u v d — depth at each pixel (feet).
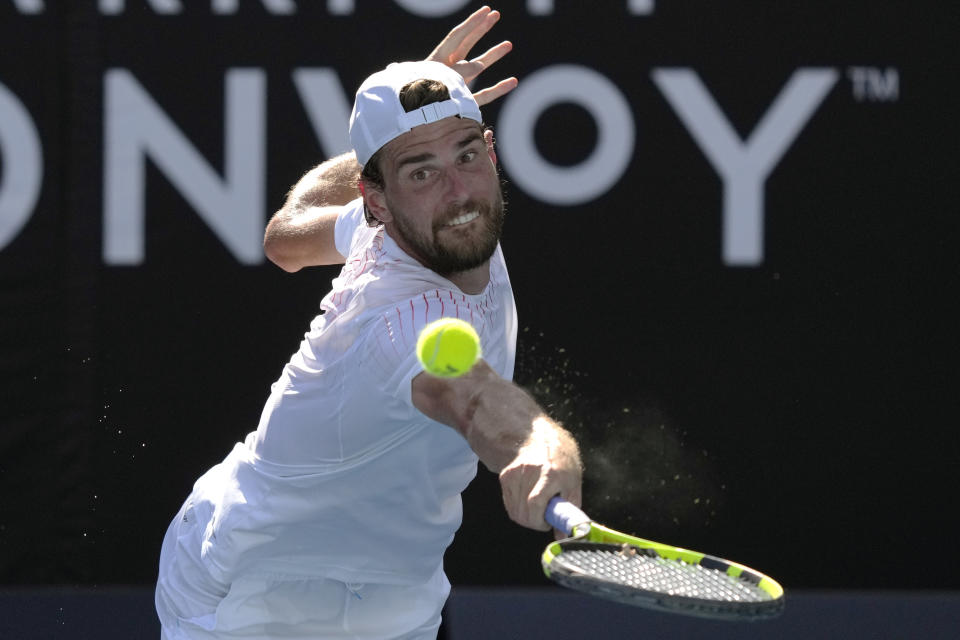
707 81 54.19
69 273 54.70
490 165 26.32
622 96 54.29
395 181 25.88
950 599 54.29
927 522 54.49
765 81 54.08
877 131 53.93
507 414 21.31
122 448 54.95
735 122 54.24
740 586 20.20
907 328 54.24
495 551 55.77
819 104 54.03
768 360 54.44
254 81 54.70
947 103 53.72
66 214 54.70
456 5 54.34
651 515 54.60
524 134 54.54
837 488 54.54
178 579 32.68
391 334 24.61
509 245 54.65
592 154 54.44
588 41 54.29
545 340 54.60
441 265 26.04
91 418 54.85
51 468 54.80
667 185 54.44
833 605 53.88
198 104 54.75
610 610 54.95
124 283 54.85
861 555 54.54
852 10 53.83
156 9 54.65
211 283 55.06
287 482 29.12
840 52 53.88
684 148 54.29
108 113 54.65
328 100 54.70
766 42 53.98
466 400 22.04
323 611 31.45
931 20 53.67
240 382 55.06
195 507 32.48
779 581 54.54
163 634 33.78
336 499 28.86
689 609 18.54
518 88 54.44
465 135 25.80
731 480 54.49
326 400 27.17
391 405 25.31
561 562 19.27
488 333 28.60
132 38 54.65
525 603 55.11
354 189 35.81
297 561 30.66
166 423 54.95
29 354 54.60
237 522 30.19
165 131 54.80
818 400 54.39
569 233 54.65
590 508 54.34
